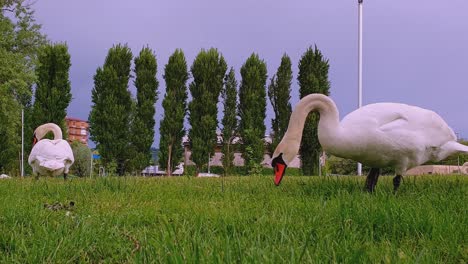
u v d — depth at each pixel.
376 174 7.87
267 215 5.00
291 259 2.99
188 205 5.96
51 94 34.88
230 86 35.75
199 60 35.56
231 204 6.24
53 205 6.03
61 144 13.70
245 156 35.19
